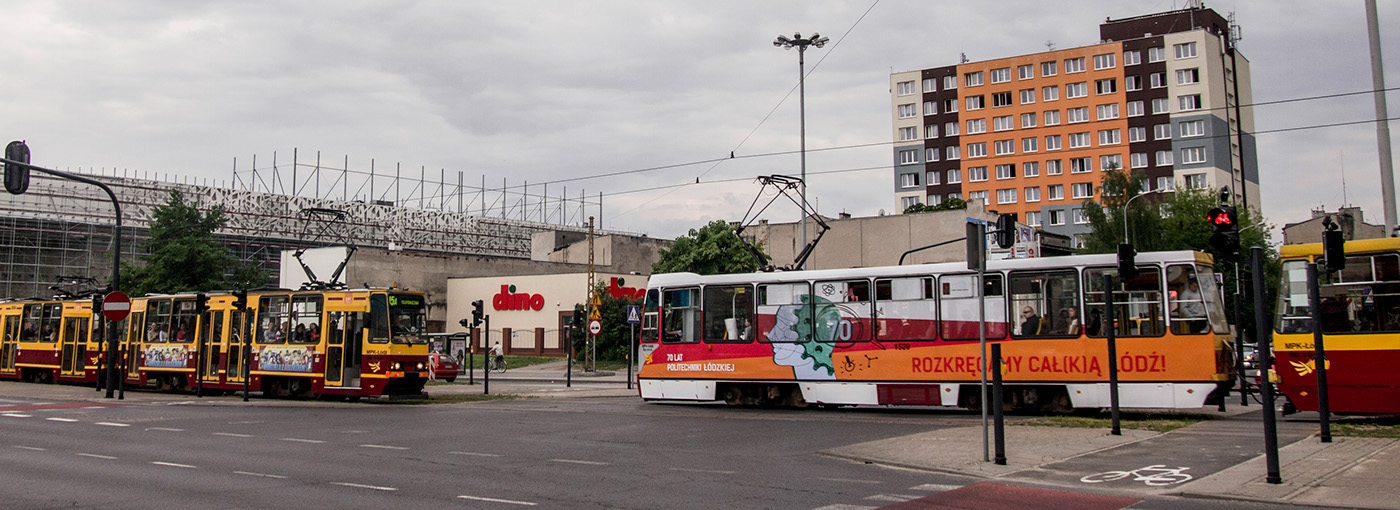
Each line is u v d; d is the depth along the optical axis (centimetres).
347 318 2930
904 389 2328
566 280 6550
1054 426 1850
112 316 3012
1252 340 4672
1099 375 2125
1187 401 2053
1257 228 6550
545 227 12088
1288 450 1460
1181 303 2078
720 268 6169
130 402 2839
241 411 2486
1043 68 9694
